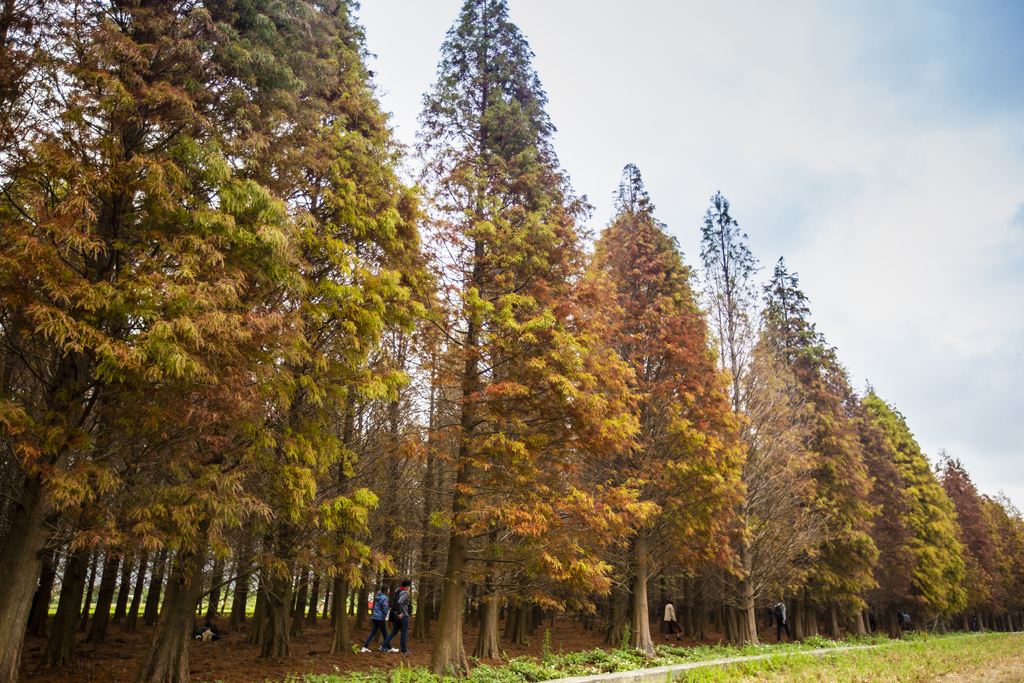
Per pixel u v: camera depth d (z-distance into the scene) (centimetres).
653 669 1262
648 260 2084
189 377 743
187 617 1045
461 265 1378
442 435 1283
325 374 1026
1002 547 6266
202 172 856
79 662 1322
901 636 3475
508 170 1477
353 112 1211
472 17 1633
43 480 720
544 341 1250
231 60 930
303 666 1409
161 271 778
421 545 1758
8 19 802
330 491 1238
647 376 1938
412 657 1656
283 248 852
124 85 812
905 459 4131
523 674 1255
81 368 842
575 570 1198
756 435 2303
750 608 2272
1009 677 1484
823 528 2719
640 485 1703
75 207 726
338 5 1384
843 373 3709
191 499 824
